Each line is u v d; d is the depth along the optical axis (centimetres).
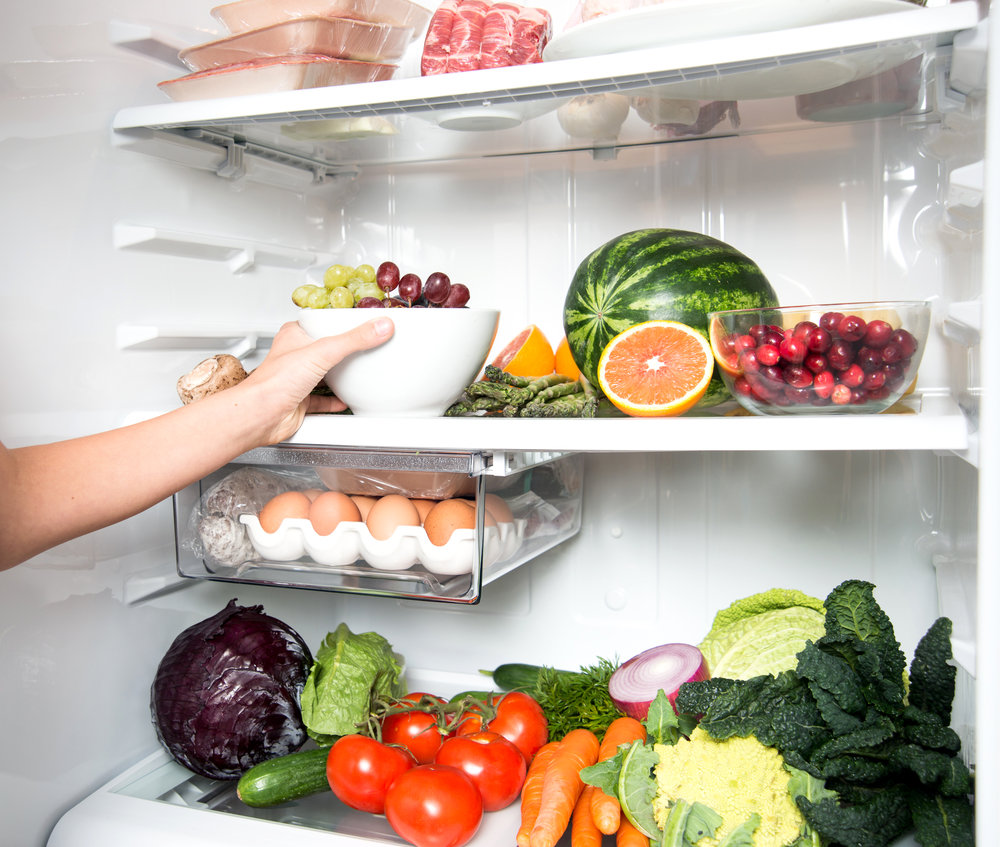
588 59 81
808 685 81
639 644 123
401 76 126
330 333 93
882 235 109
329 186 133
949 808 75
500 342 127
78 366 94
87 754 96
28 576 89
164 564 108
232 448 86
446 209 130
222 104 94
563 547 127
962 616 83
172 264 107
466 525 90
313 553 96
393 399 94
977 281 75
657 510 122
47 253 91
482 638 132
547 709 112
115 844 88
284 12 92
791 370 81
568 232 123
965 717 86
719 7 73
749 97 92
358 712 100
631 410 90
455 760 93
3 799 86
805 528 115
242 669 100
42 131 90
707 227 116
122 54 100
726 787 77
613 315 98
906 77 85
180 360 109
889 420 75
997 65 64
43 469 76
